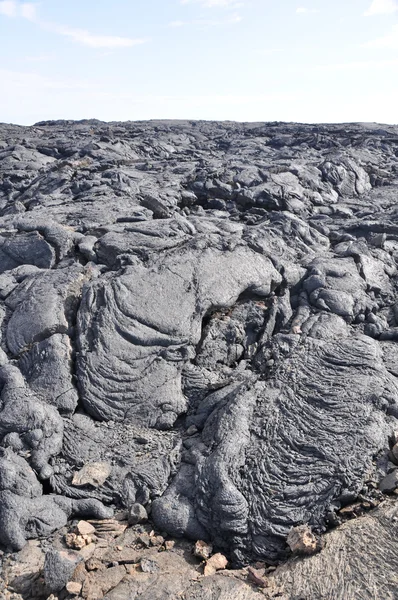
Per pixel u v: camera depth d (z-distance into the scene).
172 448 7.13
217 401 7.61
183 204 14.67
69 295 8.42
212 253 9.37
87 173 17.33
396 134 28.45
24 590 5.53
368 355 8.09
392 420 7.29
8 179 19.14
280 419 7.04
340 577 5.34
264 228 11.96
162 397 7.58
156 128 33.28
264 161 19.91
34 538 6.09
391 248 12.50
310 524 6.17
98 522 6.29
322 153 22.91
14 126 36.28
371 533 5.76
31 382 7.41
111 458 6.93
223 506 6.12
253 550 6.00
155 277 8.57
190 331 8.20
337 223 14.22
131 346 7.81
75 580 5.46
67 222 11.54
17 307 8.38
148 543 6.07
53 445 6.79
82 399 7.36
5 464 6.36
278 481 6.40
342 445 6.76
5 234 10.16
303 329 9.06
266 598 5.26
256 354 8.89
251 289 9.31
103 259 9.84
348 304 9.59
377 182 19.25
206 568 5.67
